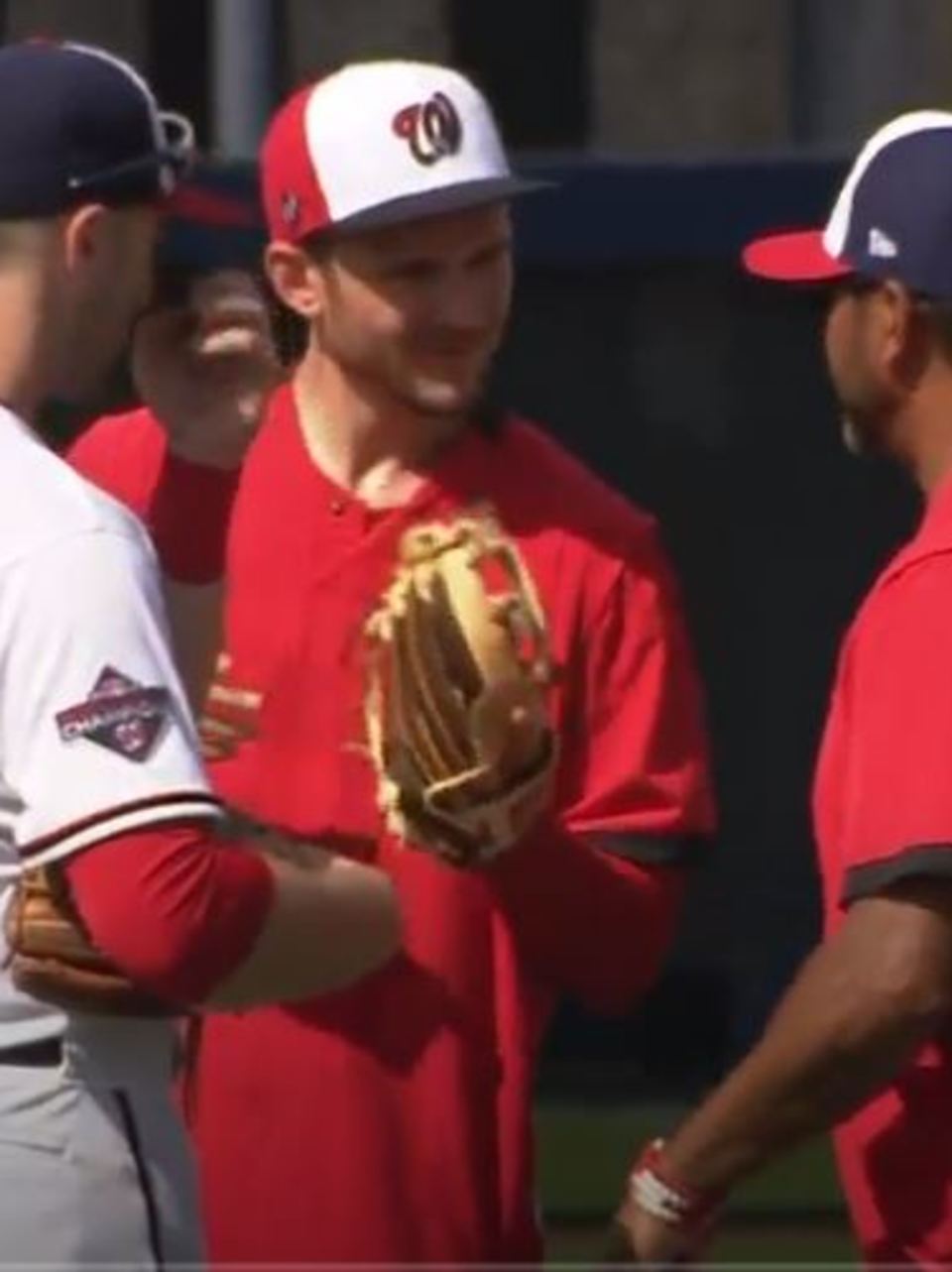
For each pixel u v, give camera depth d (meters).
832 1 45.03
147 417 16.02
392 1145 15.47
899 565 13.20
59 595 12.50
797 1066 12.91
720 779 24.16
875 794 12.89
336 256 15.34
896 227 13.83
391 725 14.88
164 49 42.50
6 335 13.10
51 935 12.71
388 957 13.52
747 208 23.81
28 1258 13.02
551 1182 23.80
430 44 51.34
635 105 53.50
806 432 24.14
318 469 15.69
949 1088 13.39
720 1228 22.09
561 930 15.29
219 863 12.48
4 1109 12.98
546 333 24.11
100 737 12.42
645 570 15.58
